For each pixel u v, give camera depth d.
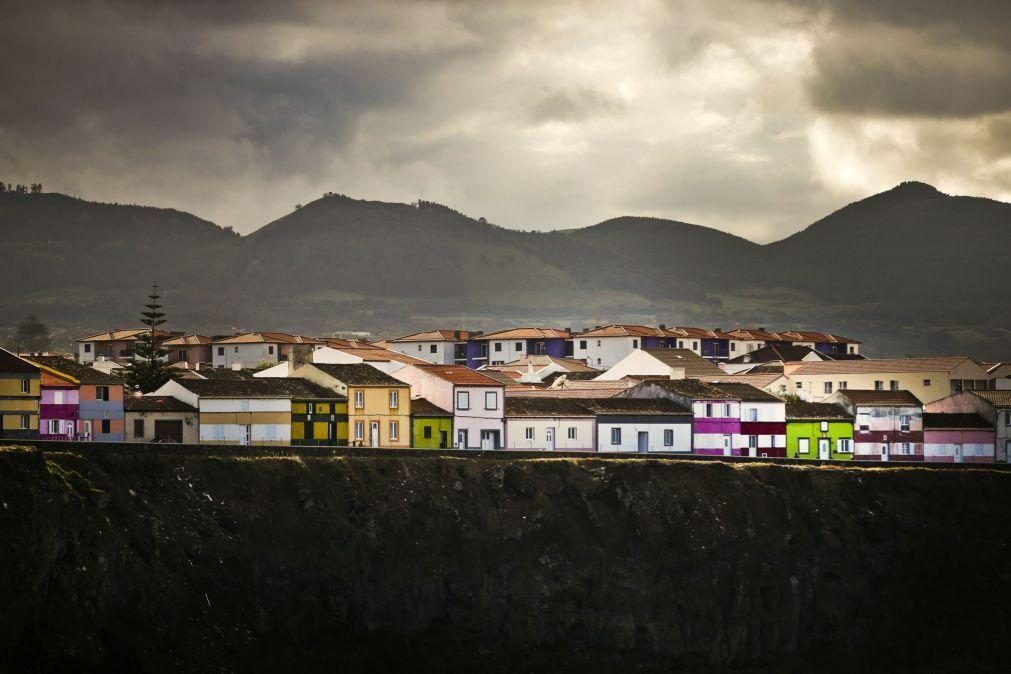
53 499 112.25
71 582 110.69
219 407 167.88
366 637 131.62
